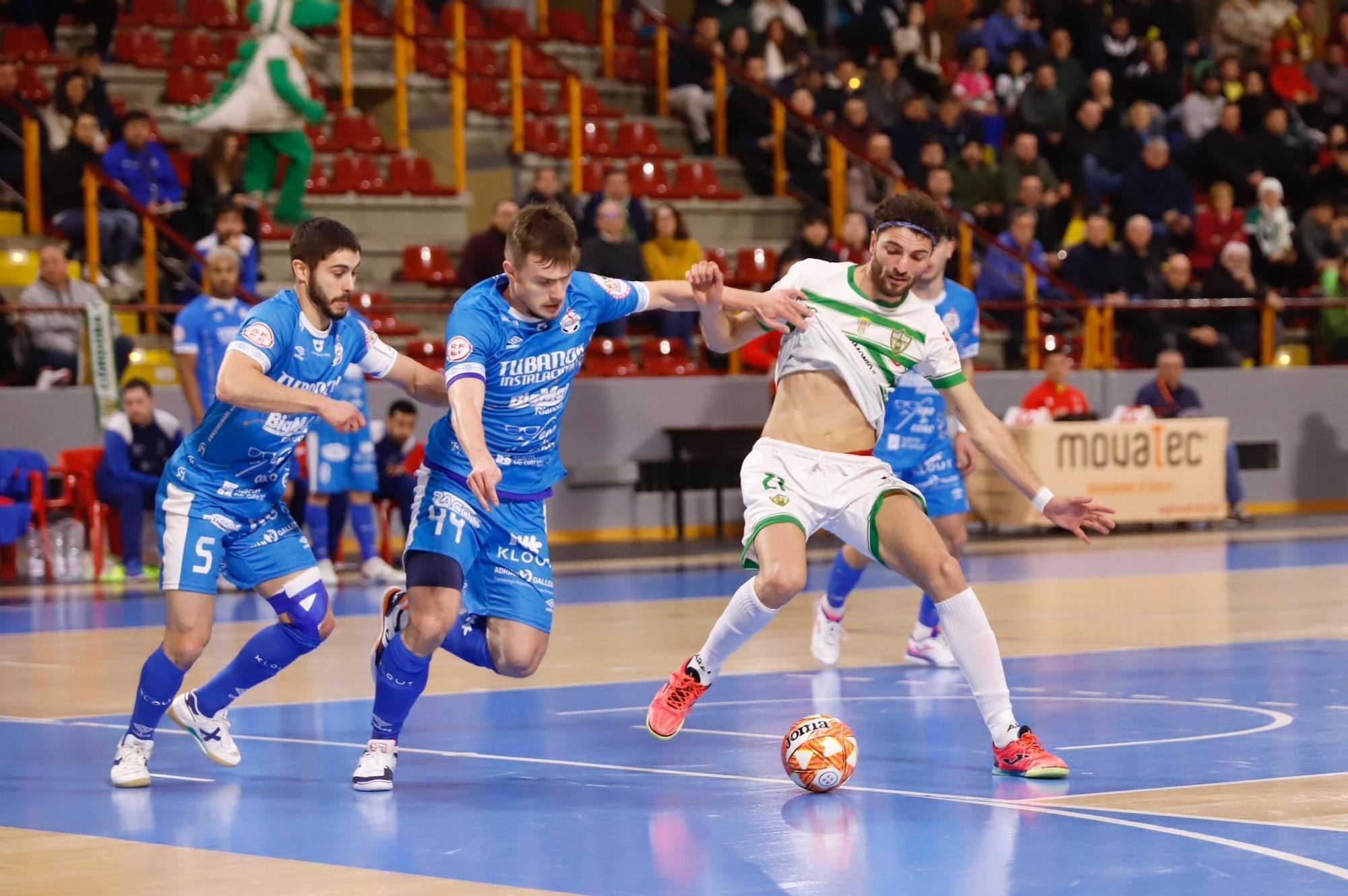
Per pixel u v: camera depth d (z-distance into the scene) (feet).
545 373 37.37
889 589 83.30
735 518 117.39
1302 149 147.13
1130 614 69.26
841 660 58.44
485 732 43.96
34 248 107.96
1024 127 141.18
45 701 50.65
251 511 37.81
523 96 135.74
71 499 92.38
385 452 95.86
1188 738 40.47
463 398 35.12
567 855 29.14
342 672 56.39
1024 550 101.71
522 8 150.82
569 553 103.40
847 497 39.27
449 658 60.80
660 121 140.26
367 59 139.54
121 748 37.40
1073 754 38.75
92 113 113.70
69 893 26.91
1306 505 129.90
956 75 151.94
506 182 131.34
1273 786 34.32
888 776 36.70
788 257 114.83
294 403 34.91
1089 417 113.91
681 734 43.11
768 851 29.14
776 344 114.21
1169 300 126.41
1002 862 27.76
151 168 110.42
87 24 129.08
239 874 28.09
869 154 129.80
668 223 114.01
